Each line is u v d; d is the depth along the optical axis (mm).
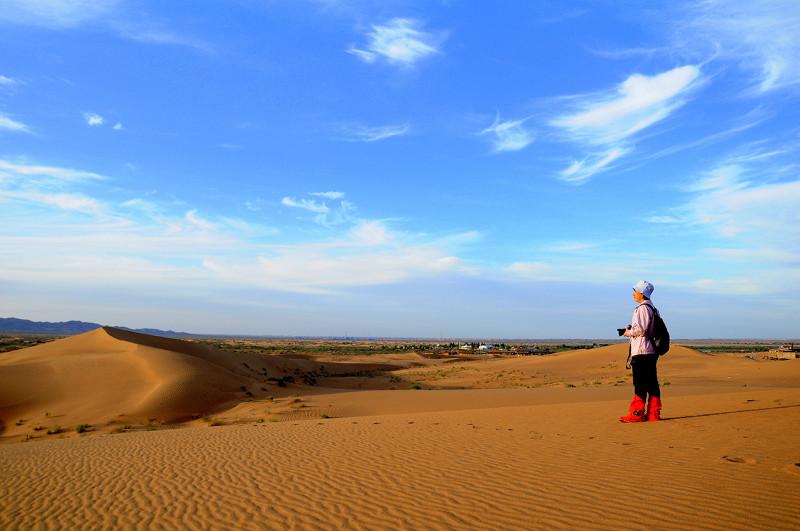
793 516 5293
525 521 5754
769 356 79000
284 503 7105
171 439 14250
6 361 46906
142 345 48812
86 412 33750
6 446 15523
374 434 12914
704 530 5078
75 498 8055
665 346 11430
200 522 6543
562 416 13688
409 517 6199
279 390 44438
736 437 9031
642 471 7324
